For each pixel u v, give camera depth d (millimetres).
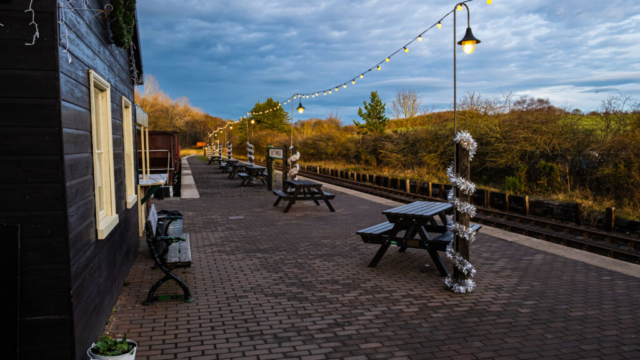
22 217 2951
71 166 3166
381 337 4098
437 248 5988
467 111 19766
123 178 5742
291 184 11820
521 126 16797
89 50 3906
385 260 6887
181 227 7141
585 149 14609
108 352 3109
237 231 9117
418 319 4527
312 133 43031
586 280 5863
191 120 93812
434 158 22625
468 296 5230
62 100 3010
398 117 36156
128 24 5457
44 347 3029
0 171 2908
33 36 2898
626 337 4105
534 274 6133
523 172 16156
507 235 8773
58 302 3031
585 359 3680
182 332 4160
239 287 5523
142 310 4703
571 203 10523
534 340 4039
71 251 3084
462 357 3707
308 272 6203
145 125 9734
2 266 2846
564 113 16281
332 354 3748
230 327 4293
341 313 4684
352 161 33188
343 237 8562
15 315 2838
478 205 13734
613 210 9453
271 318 4531
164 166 17109
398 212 6164
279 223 10094
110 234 4562
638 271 6277
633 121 13508
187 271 6195
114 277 4816
